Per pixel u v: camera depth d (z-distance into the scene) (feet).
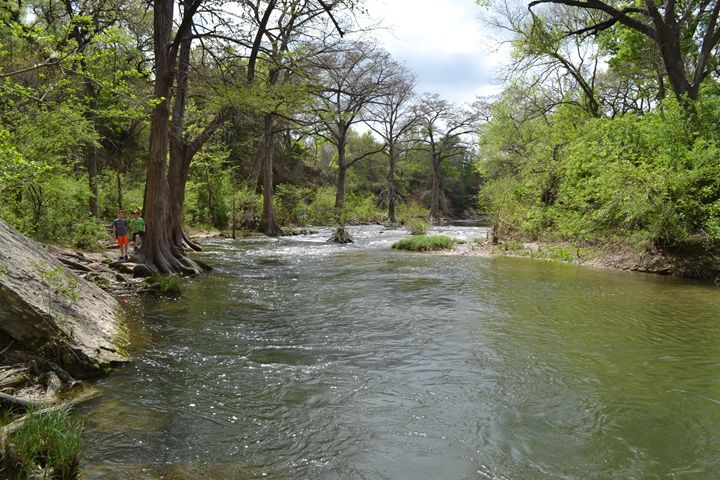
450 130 179.11
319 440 14.43
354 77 130.52
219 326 27.30
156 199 46.50
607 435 14.89
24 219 44.57
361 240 93.50
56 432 12.17
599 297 36.04
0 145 26.73
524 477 12.58
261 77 59.41
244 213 112.16
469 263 56.75
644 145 54.08
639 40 70.03
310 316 30.09
